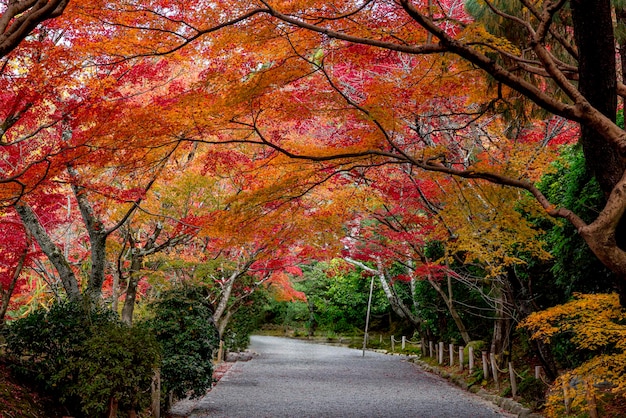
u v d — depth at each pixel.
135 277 9.87
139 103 8.21
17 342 7.33
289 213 8.40
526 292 10.87
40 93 6.71
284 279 21.08
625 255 4.12
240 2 5.76
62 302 8.15
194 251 13.88
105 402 6.77
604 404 7.66
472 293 16.55
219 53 6.47
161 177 9.38
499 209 7.18
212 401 11.50
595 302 6.50
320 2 5.77
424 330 21.14
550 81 8.89
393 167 10.45
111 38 6.46
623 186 4.11
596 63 4.71
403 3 4.52
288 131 10.62
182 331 10.01
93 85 6.68
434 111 9.25
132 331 7.47
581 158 9.26
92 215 9.08
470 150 9.88
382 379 15.72
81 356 7.01
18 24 4.09
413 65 9.66
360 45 6.67
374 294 29.81
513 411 10.16
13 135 8.77
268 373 17.05
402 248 15.64
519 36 8.34
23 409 6.48
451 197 8.55
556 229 9.66
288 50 6.19
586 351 9.38
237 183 10.24
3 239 9.21
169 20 5.66
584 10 4.59
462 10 9.97
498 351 13.88
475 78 7.83
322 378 15.87
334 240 10.08
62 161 6.86
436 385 14.44
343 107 7.03
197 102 6.52
